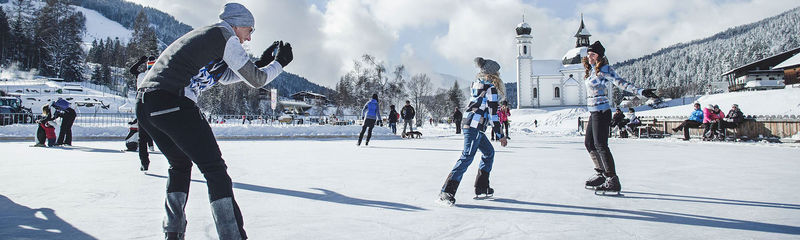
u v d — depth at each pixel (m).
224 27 2.04
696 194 3.92
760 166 6.27
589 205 3.42
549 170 5.75
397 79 57.00
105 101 51.31
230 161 7.05
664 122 15.53
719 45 160.12
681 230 2.64
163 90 1.93
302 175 5.23
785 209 3.24
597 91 3.97
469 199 3.68
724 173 5.47
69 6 85.88
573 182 4.66
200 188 4.12
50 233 2.49
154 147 9.83
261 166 6.25
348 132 17.56
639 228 2.69
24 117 17.59
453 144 12.40
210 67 2.16
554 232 2.59
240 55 2.00
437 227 2.71
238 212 2.06
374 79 55.34
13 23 83.25
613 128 16.58
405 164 6.57
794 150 9.39
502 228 2.69
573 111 43.31
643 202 3.54
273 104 18.09
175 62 1.94
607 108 3.95
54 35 82.12
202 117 2.06
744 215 3.05
